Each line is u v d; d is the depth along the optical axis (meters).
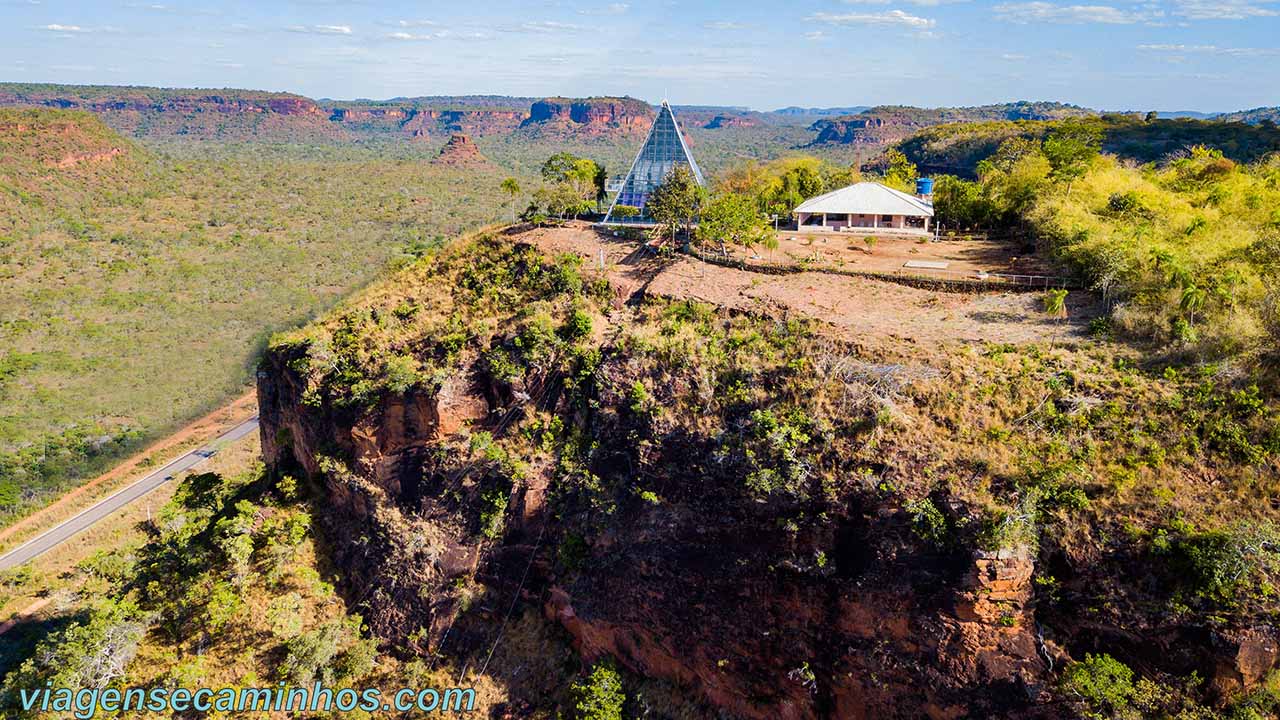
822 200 69.19
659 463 38.56
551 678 40.19
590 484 40.53
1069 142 72.69
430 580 43.53
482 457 43.38
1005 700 29.06
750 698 35.53
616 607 38.53
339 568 47.50
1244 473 30.09
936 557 30.56
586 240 60.72
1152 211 51.97
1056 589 29.20
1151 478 30.41
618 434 40.75
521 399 43.91
